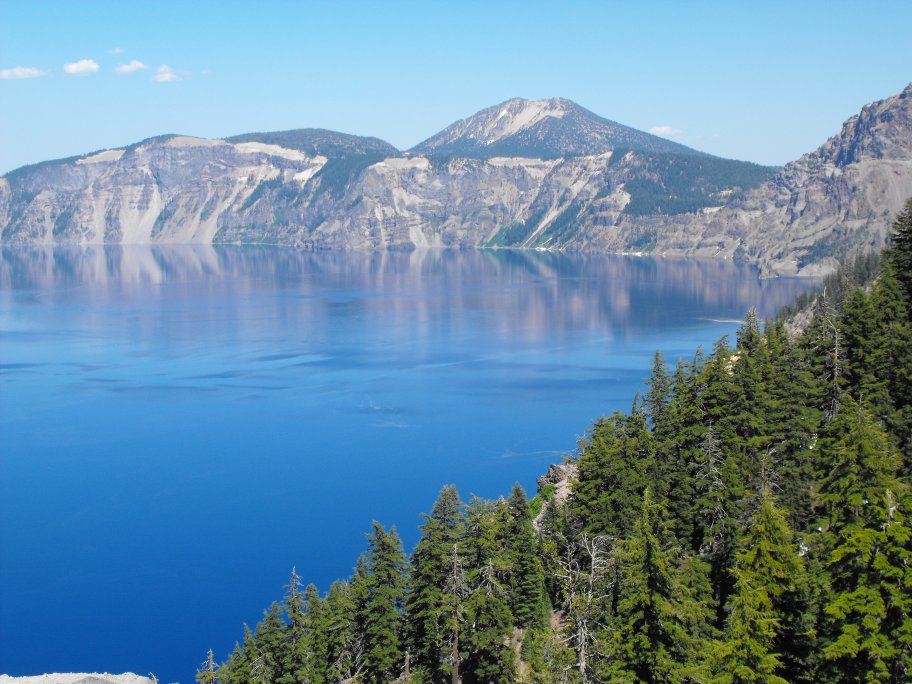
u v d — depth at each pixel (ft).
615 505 220.64
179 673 309.63
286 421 646.74
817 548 163.63
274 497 477.36
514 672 212.43
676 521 209.15
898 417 210.79
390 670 229.86
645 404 248.11
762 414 217.77
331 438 596.29
